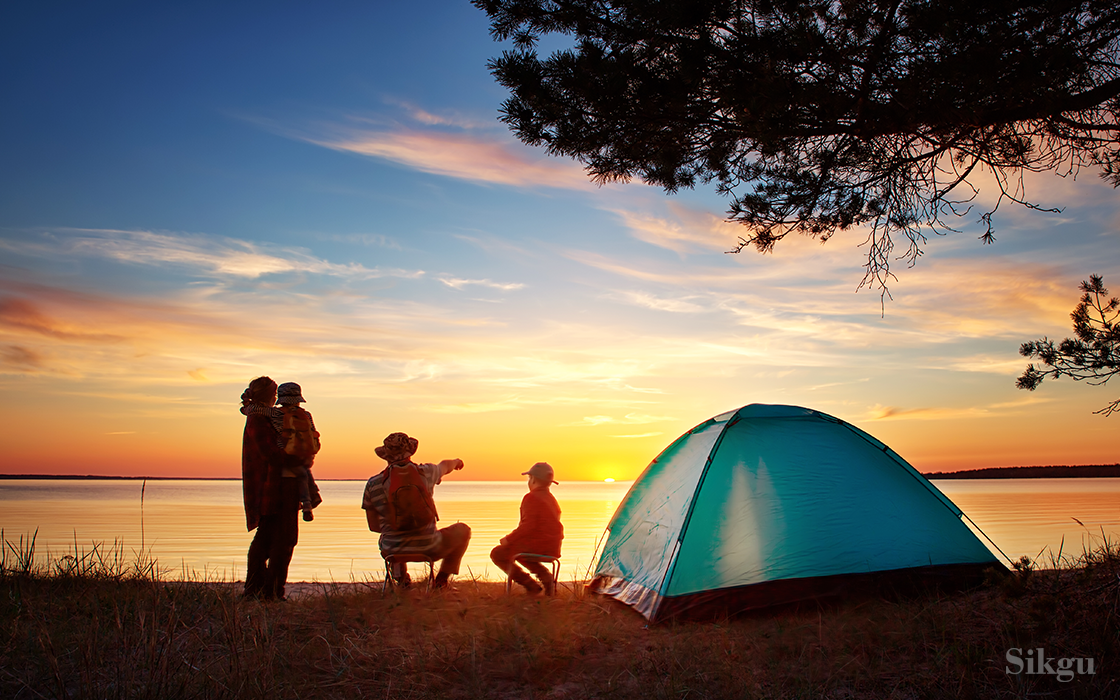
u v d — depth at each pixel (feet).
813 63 15.83
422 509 19.80
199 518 116.37
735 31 16.15
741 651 14.60
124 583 19.24
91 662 13.10
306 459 18.99
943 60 14.42
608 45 17.83
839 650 14.24
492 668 13.80
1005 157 16.90
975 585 18.92
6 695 11.88
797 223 20.30
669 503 20.86
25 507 155.43
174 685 12.14
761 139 16.58
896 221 18.94
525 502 20.94
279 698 12.03
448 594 20.07
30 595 17.63
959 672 12.47
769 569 18.39
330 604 17.37
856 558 18.78
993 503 148.97
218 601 17.42
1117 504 138.41
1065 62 14.01
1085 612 13.50
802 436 21.47
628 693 12.53
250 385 19.11
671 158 19.11
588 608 18.97
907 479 20.95
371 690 12.70
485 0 18.21
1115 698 11.04
